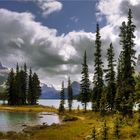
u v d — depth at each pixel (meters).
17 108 120.00
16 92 136.25
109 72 76.31
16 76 138.25
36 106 129.38
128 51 61.00
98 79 83.62
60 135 45.28
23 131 51.91
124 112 50.97
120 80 63.19
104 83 83.12
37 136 45.16
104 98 71.19
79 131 47.16
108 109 69.06
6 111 111.12
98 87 82.81
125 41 61.56
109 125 45.50
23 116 89.12
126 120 46.72
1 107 122.44
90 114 79.62
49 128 54.34
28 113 103.25
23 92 140.12
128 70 60.00
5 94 141.88
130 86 57.50
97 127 47.41
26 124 65.81
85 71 96.56
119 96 57.84
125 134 39.72
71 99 112.75
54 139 42.09
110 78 75.06
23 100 140.00
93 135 38.47
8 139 42.31
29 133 48.75
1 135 45.53
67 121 73.38
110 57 77.25
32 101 142.25
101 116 65.56
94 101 84.31
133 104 50.59
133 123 44.59
